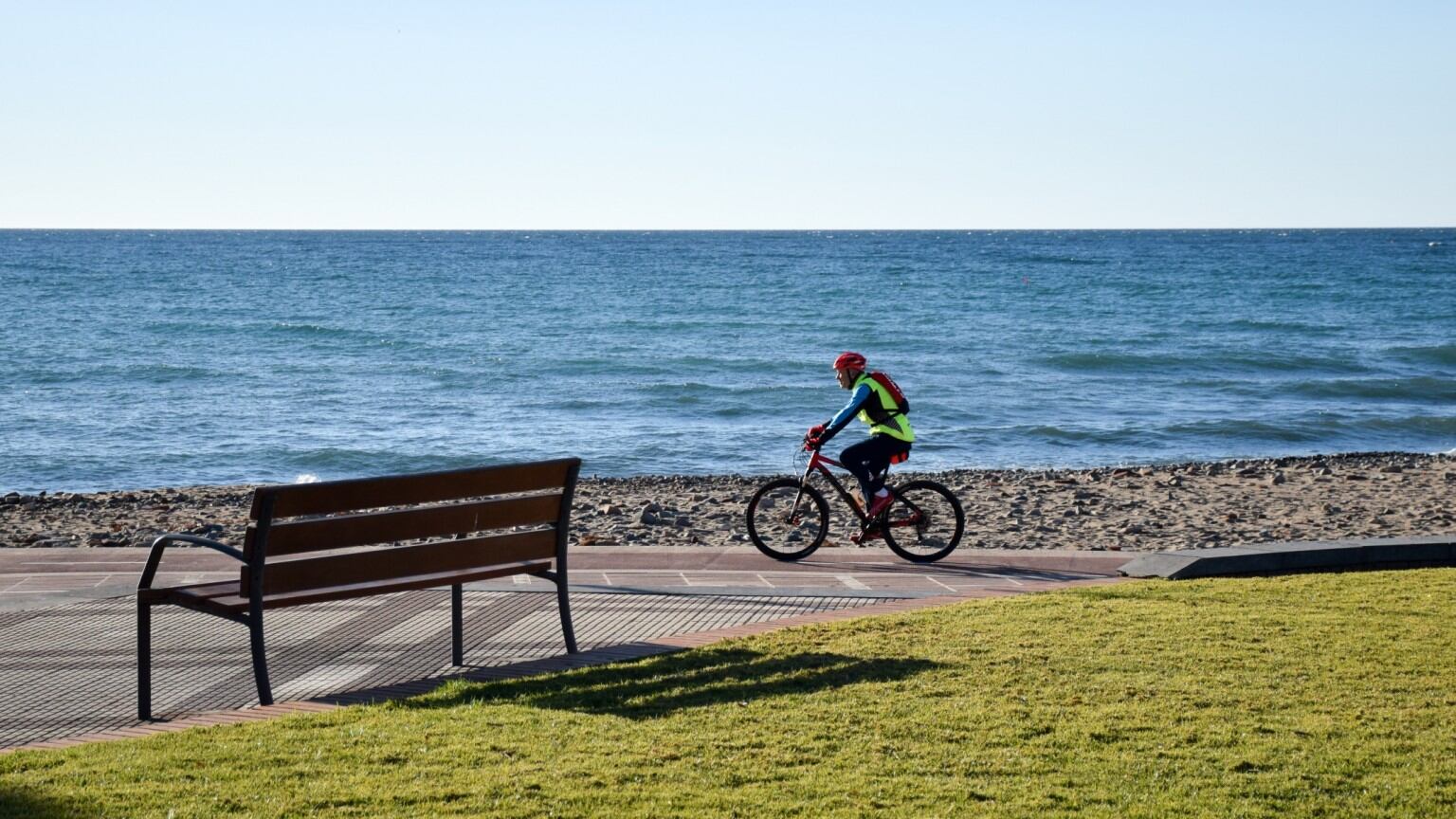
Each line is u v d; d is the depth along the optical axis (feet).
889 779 16.33
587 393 112.06
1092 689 20.38
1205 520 49.90
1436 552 33.99
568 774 16.46
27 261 435.12
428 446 83.82
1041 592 29.07
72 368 126.00
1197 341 160.56
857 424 94.79
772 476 68.74
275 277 330.75
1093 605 27.12
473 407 103.91
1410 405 108.58
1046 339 163.84
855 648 23.25
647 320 194.18
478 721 18.93
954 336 169.48
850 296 257.75
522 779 16.16
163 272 351.25
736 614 27.94
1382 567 33.47
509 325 185.06
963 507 52.60
